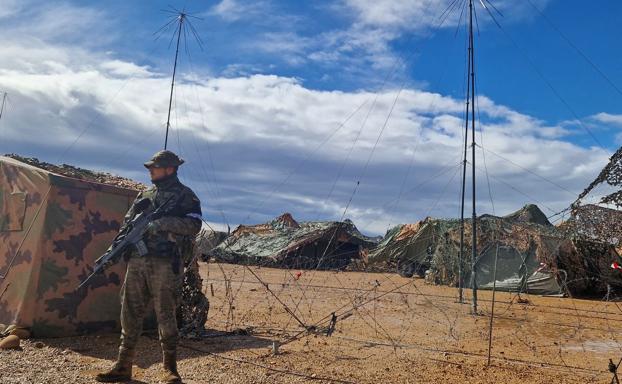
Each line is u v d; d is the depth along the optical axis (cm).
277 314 1236
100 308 873
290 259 3250
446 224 2492
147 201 625
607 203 1653
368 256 3195
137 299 608
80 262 861
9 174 892
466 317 1377
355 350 855
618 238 2000
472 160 1627
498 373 747
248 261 3259
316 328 1040
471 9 1741
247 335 955
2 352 708
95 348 777
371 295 1761
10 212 875
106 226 899
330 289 1902
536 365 816
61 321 830
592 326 1290
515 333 1141
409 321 1234
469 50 1712
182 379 630
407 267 2777
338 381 660
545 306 1708
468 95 1666
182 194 624
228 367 701
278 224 3828
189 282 909
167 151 635
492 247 2259
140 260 603
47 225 833
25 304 806
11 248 855
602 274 2062
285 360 759
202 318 916
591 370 796
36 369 627
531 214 2844
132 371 652
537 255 2152
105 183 996
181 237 620
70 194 862
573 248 2105
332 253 3359
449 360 820
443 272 2364
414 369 744
